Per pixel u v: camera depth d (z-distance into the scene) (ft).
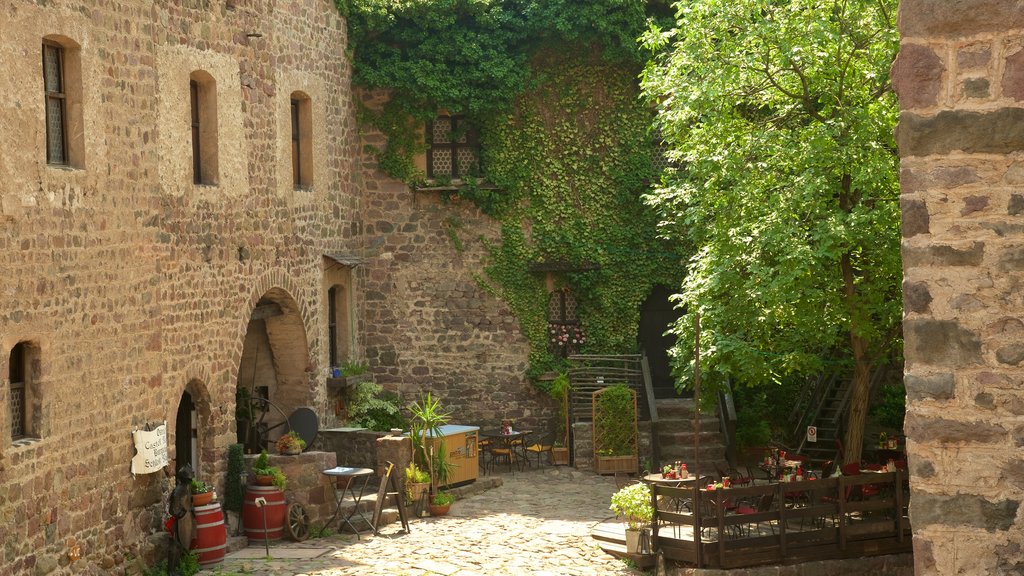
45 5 42.80
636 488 53.72
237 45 60.95
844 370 71.77
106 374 46.96
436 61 76.54
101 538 46.14
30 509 41.06
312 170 71.31
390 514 60.80
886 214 50.67
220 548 51.57
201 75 57.62
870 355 58.49
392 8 75.97
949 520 21.33
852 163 50.85
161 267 52.31
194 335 55.57
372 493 63.72
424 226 80.53
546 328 80.64
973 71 21.02
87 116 45.83
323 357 72.33
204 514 51.16
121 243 48.52
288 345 70.03
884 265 52.19
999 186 20.99
